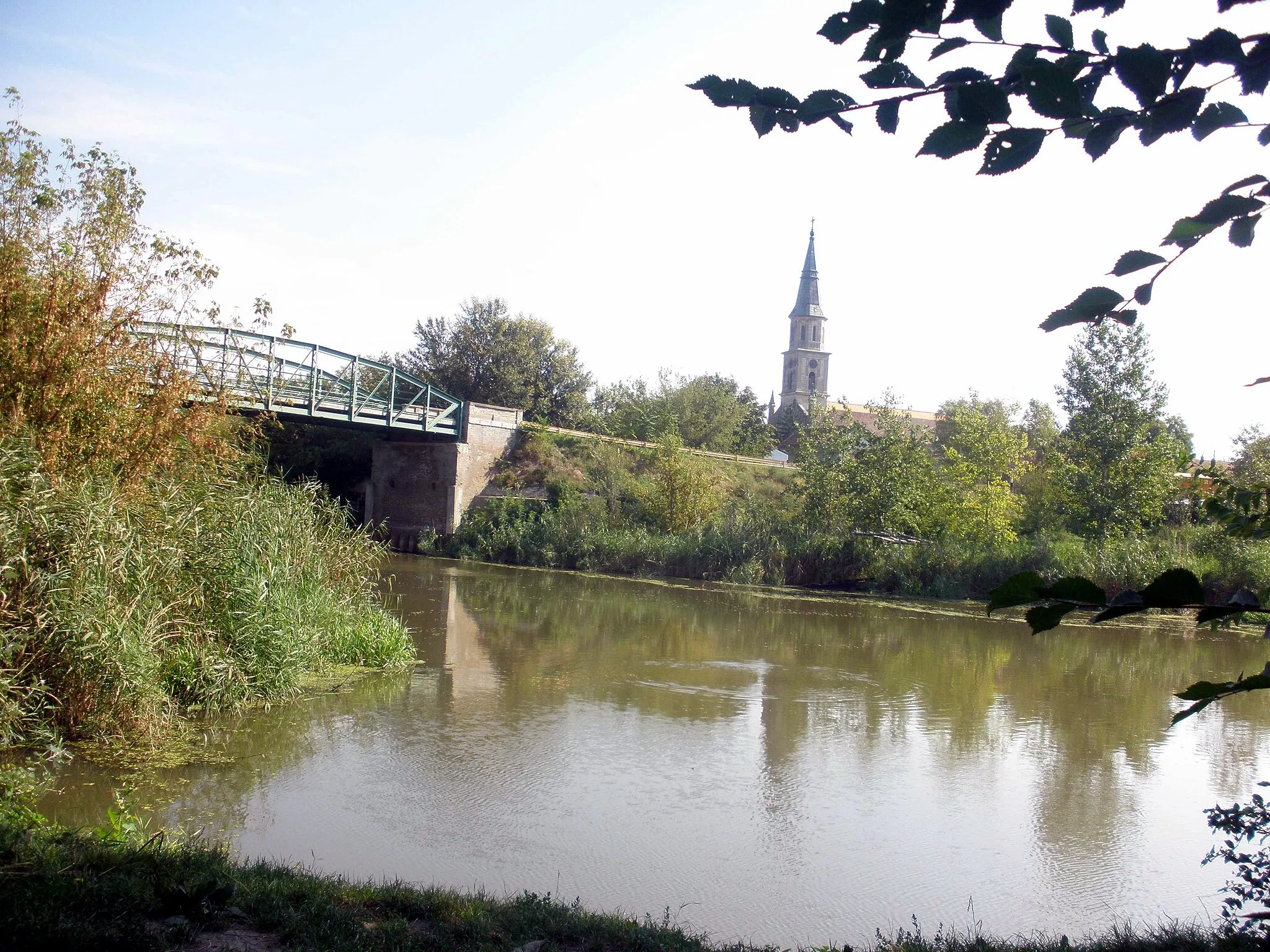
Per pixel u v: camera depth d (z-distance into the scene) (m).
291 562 15.07
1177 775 11.66
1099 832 9.70
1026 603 1.71
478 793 10.06
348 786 10.05
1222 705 15.50
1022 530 37.75
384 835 8.82
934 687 16.38
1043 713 14.71
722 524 36.22
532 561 36.88
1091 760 12.22
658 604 26.09
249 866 7.08
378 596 24.08
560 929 5.96
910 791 10.80
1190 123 1.84
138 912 5.35
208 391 14.65
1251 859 5.80
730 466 47.88
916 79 1.87
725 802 10.20
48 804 8.86
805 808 10.14
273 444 43.69
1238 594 1.59
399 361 59.97
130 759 10.27
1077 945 6.69
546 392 60.28
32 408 11.94
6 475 10.57
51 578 10.33
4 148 12.59
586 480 42.88
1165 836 9.63
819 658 18.67
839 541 32.91
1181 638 23.09
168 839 7.67
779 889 8.11
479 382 58.34
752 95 1.94
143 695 10.79
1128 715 14.69
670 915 7.52
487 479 43.47
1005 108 1.83
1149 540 29.95
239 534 13.41
